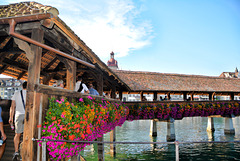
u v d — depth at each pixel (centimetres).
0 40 559
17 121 479
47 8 370
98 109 649
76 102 535
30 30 407
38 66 396
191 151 1609
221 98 6519
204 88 2183
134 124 3906
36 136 383
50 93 426
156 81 2089
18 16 363
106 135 2473
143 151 1595
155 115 1641
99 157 1140
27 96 385
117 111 974
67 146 429
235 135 2220
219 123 3809
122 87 1647
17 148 474
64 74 1117
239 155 1484
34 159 375
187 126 3341
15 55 752
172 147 1722
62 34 470
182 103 1756
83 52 610
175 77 2328
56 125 402
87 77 1210
